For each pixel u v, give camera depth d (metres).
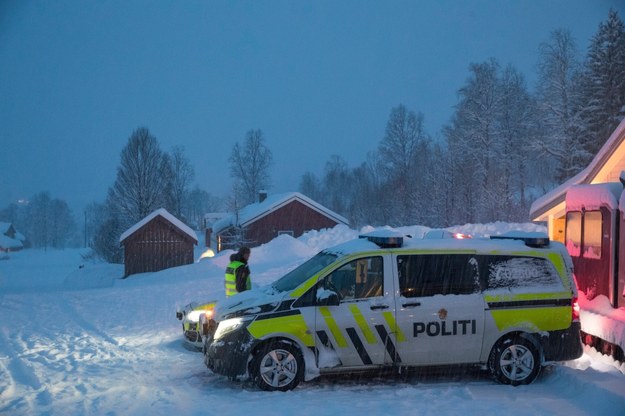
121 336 10.84
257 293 7.58
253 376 6.82
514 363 7.14
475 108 46.47
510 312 7.16
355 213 66.94
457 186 44.66
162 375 7.71
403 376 7.61
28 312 14.30
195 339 9.23
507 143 46.38
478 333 7.09
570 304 7.32
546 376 7.42
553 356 7.18
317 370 6.88
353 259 7.15
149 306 15.09
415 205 47.19
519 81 47.47
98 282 30.84
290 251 25.72
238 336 6.82
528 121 46.41
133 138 51.38
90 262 54.94
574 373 7.07
